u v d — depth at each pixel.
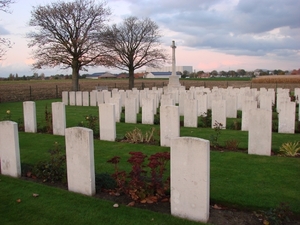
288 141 9.12
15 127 6.32
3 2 19.36
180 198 4.53
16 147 6.36
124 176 5.43
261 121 7.62
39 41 28.62
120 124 12.89
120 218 4.52
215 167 6.73
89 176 5.31
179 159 4.46
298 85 48.56
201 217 4.41
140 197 5.05
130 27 38.50
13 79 80.50
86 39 29.23
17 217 4.66
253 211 4.75
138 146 8.85
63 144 9.27
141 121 13.72
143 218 4.50
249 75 105.12
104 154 8.04
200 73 108.94
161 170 5.36
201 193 4.36
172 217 4.53
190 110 12.02
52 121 11.22
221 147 8.66
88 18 29.62
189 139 4.35
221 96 15.52
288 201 4.97
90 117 11.37
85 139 5.25
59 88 41.81
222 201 5.03
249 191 5.39
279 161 7.14
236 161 7.16
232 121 13.28
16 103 24.47
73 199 5.21
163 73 110.56
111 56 31.36
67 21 28.78
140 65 40.06
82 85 50.91
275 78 58.56
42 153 8.28
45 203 5.10
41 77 85.31
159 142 9.36
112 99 14.99
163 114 8.77
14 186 5.86
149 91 21.33
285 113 10.40
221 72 108.62
